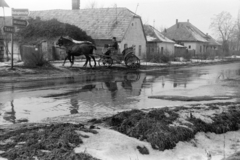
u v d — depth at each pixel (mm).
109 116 7746
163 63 37062
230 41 84750
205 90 14766
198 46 74562
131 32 40125
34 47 23328
